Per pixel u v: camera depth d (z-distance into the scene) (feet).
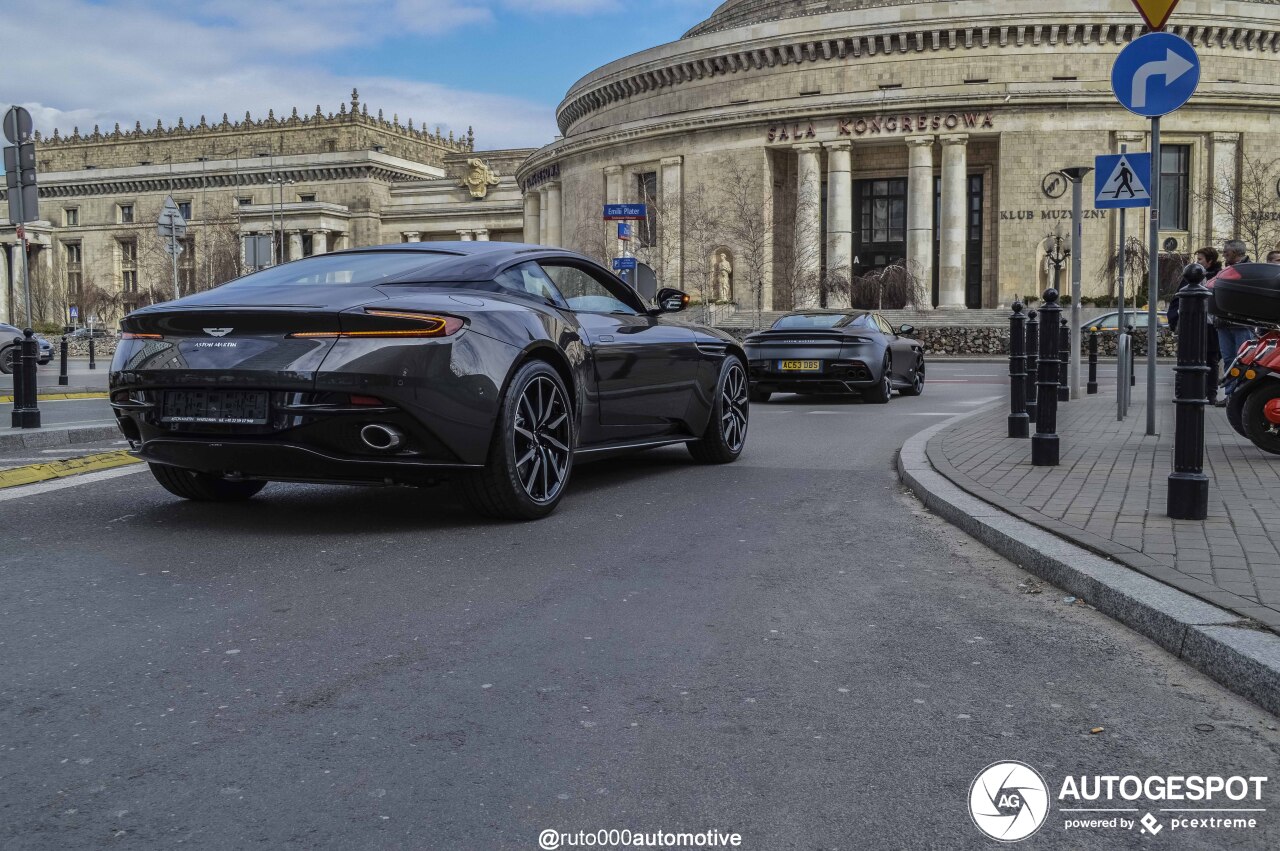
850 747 9.15
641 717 9.78
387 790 8.24
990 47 187.93
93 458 26.86
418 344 17.03
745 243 195.11
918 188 183.93
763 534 18.28
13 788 8.26
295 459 17.11
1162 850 7.50
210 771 8.57
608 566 15.79
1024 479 22.33
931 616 13.32
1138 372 85.10
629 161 213.87
